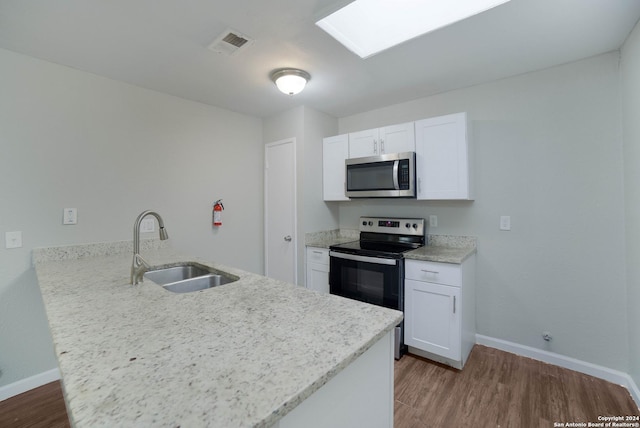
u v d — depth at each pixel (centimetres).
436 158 246
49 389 198
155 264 191
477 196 252
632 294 183
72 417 53
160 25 166
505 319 241
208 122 294
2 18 157
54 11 152
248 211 329
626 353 193
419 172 254
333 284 272
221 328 92
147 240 250
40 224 202
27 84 196
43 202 203
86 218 221
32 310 199
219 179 303
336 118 343
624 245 194
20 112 194
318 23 166
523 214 231
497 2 148
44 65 203
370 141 284
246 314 104
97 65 211
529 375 206
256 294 126
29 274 197
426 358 232
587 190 206
